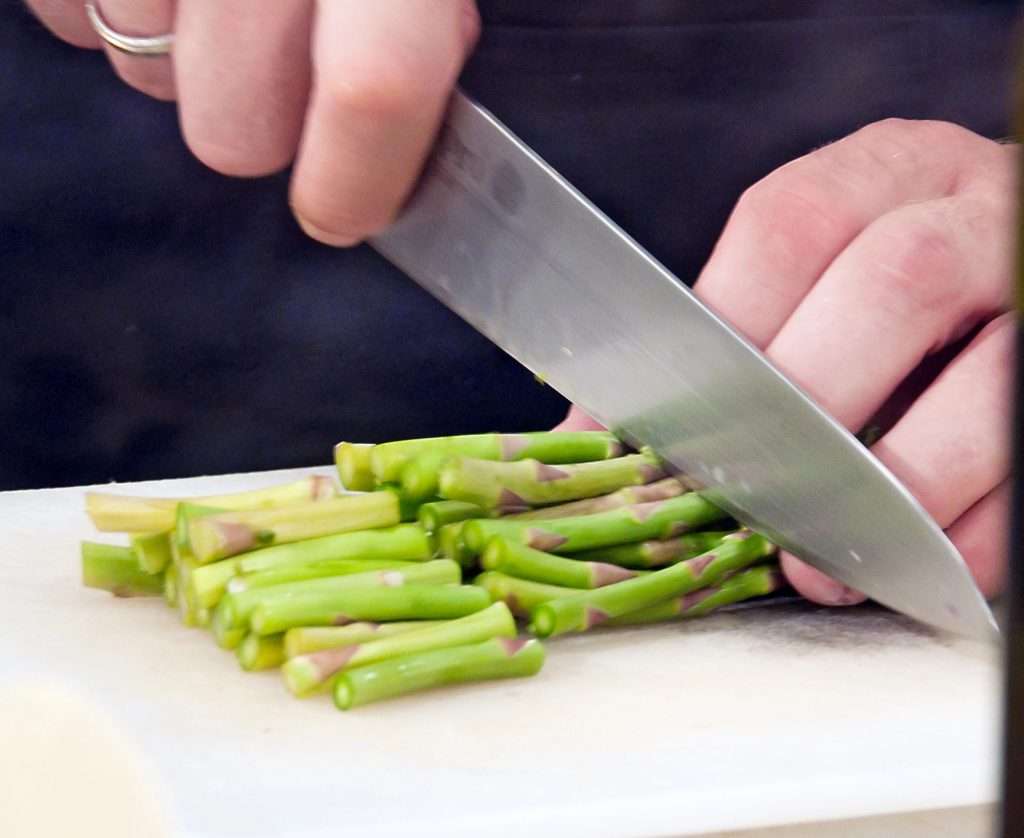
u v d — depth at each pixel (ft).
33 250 2.92
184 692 2.21
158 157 2.91
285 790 2.08
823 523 2.33
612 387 2.42
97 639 2.29
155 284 2.95
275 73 2.27
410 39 2.21
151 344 2.97
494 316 2.39
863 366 2.36
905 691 2.23
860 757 2.13
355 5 2.21
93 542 2.37
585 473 2.39
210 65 2.27
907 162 2.54
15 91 2.88
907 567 2.29
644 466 2.42
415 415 2.99
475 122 2.33
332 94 2.21
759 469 2.35
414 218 2.35
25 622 2.31
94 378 2.97
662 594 2.33
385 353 2.98
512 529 2.32
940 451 2.33
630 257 2.37
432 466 2.35
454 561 2.34
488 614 2.26
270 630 2.22
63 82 2.88
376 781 2.10
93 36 2.55
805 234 2.45
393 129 2.23
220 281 2.96
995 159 2.58
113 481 2.97
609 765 2.12
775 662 2.28
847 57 2.93
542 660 2.24
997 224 2.41
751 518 2.38
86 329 2.95
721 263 2.47
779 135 2.96
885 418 2.49
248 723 2.17
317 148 2.26
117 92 2.89
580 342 2.41
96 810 2.17
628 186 2.96
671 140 2.95
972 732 2.17
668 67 2.93
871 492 2.29
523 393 2.99
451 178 2.34
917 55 2.93
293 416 2.99
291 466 2.99
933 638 2.32
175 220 2.93
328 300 2.97
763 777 2.10
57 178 2.91
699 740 2.15
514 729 2.17
